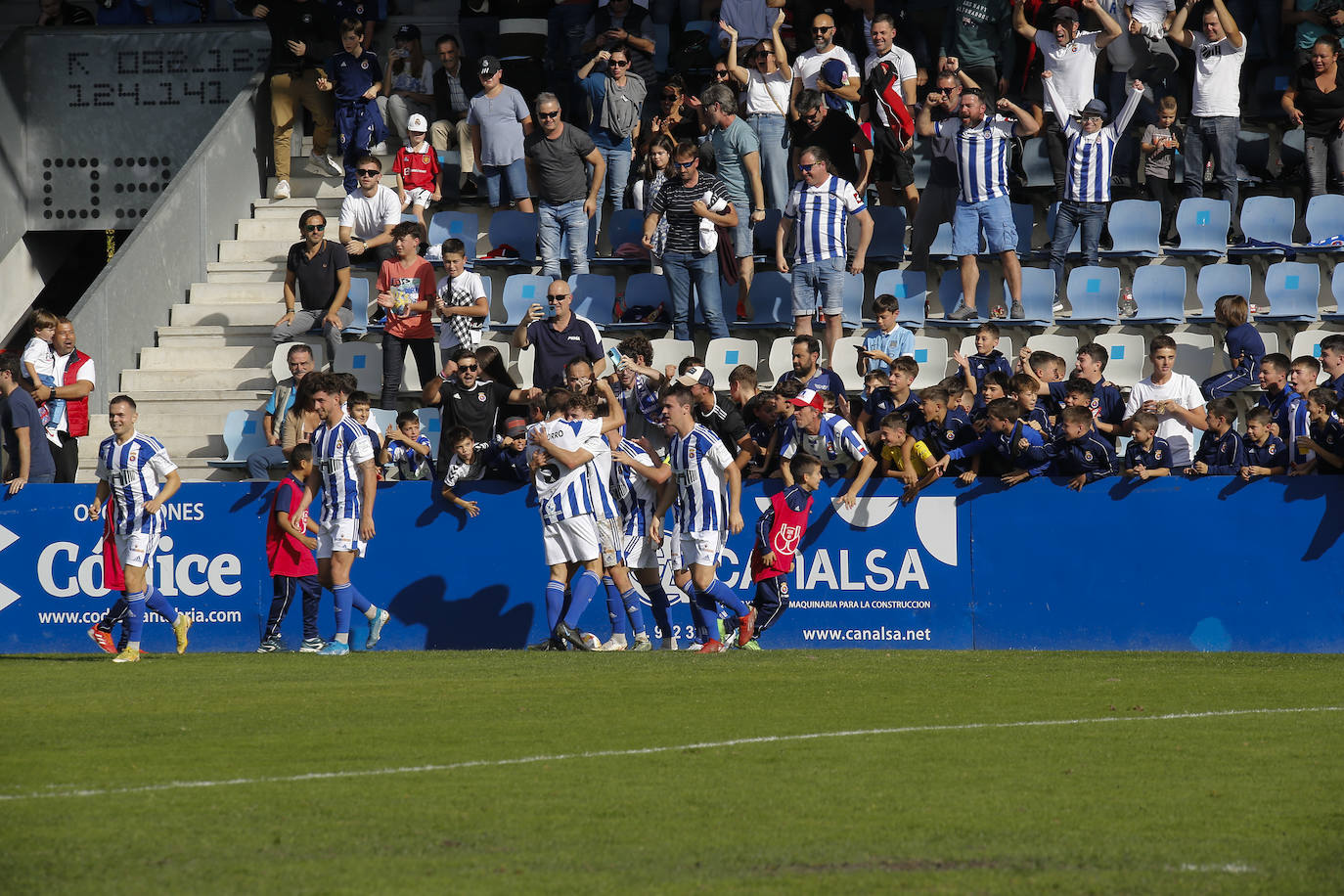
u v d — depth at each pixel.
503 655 38.97
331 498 41.34
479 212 62.69
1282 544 39.78
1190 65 61.00
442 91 63.38
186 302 60.66
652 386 45.59
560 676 33.09
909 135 58.22
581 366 43.06
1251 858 16.89
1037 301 55.38
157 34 69.88
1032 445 41.28
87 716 27.55
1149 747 23.55
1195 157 57.00
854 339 54.22
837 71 57.28
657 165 56.97
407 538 44.56
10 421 46.66
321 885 16.03
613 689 30.64
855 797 20.05
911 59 60.06
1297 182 58.88
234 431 53.59
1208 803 19.66
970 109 54.38
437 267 59.44
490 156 59.62
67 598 45.81
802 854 17.17
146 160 70.06
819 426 41.22
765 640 42.69
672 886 15.92
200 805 19.83
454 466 43.69
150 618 45.72
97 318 55.94
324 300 55.69
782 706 28.00
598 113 60.69
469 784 20.98
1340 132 56.31
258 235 63.41
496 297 59.94
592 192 57.88
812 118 56.56
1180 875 16.20
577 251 57.72
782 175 58.72
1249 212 57.16
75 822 18.94
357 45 62.00
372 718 26.97
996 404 41.28
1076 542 41.09
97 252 79.00
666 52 66.75
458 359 46.00
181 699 29.86
